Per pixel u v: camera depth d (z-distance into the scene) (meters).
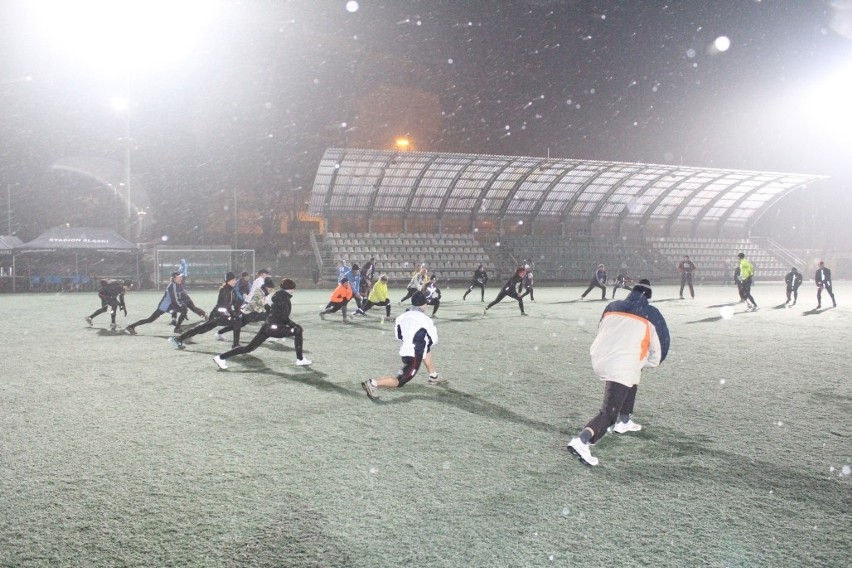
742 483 4.94
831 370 10.25
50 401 7.67
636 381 5.49
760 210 51.09
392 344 13.10
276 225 50.22
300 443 5.94
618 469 5.25
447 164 38.53
